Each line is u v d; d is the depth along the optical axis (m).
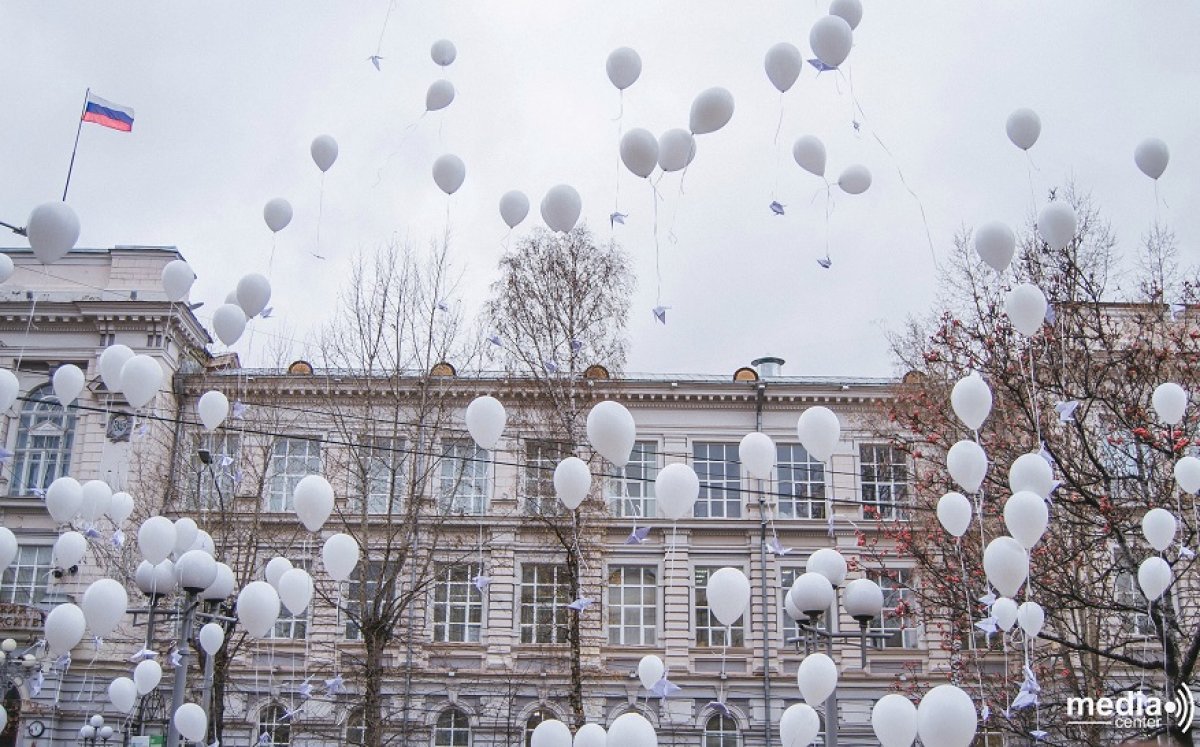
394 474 25.11
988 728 17.69
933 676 28.44
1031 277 19.97
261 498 26.31
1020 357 18.53
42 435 30.98
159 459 29.48
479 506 31.19
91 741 25.30
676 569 31.03
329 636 29.11
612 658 30.27
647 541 31.55
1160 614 15.19
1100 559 18.30
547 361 25.14
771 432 32.69
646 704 29.84
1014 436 18.73
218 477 26.88
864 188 10.84
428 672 29.66
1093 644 18.52
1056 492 16.55
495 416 9.98
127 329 31.03
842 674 29.77
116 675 28.62
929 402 21.86
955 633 20.02
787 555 31.23
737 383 32.47
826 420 10.08
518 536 30.84
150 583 12.99
